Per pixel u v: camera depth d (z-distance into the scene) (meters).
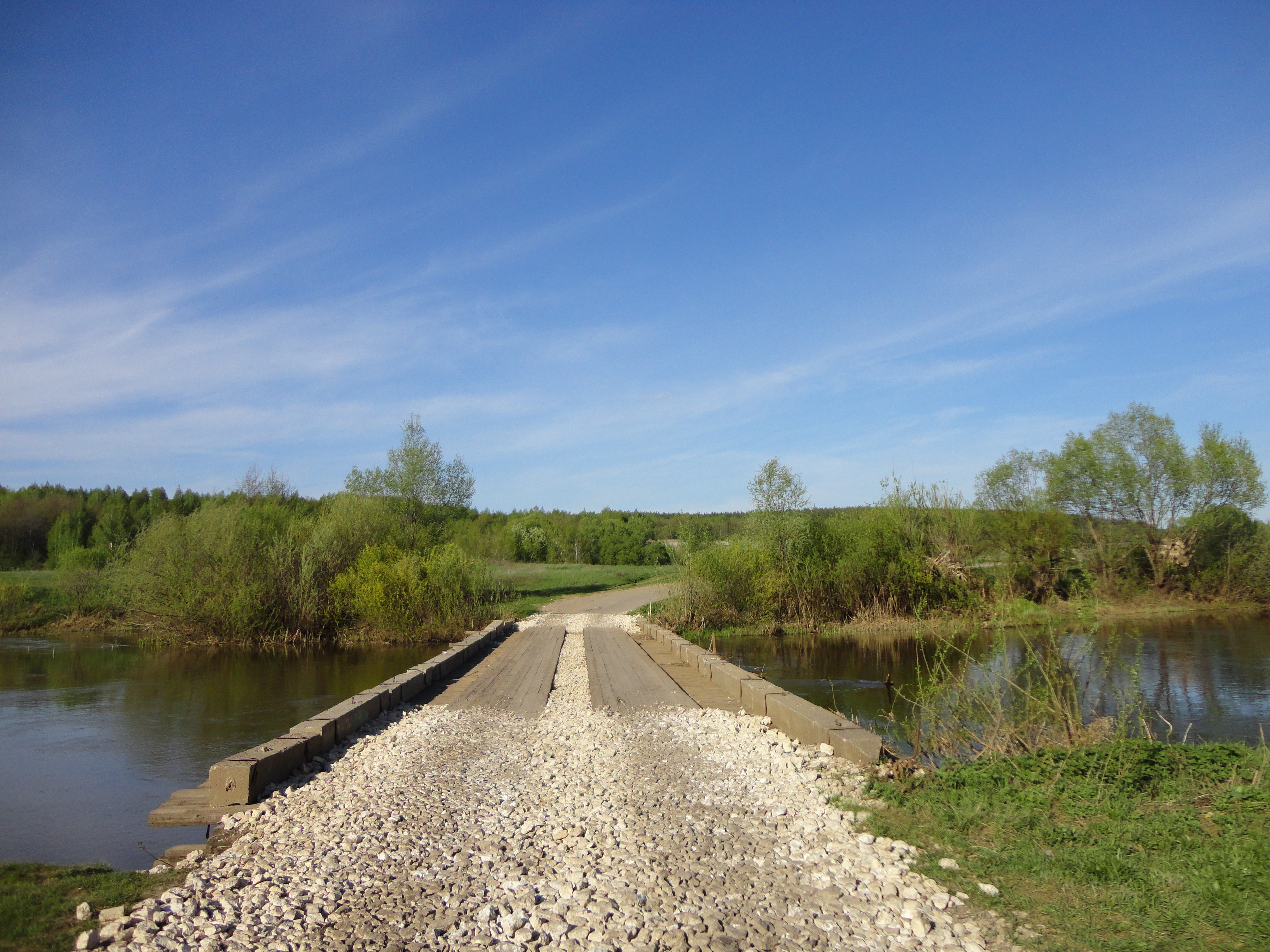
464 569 23.78
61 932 3.92
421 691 12.43
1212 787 6.02
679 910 4.13
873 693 13.67
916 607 24.00
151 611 22.61
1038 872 4.53
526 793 6.66
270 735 11.01
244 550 22.89
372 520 27.97
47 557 48.62
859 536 25.12
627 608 29.34
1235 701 11.96
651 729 9.33
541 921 4.02
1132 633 17.98
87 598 27.31
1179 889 4.24
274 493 41.94
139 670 17.66
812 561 24.62
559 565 58.47
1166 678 13.88
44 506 52.72
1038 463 28.27
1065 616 17.28
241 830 5.93
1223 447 26.91
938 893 4.26
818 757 7.47
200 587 22.16
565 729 9.65
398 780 7.01
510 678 13.77
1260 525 26.89
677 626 23.12
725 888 4.43
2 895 4.43
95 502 57.59
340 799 6.51
